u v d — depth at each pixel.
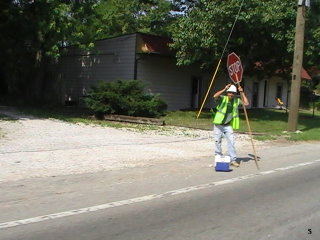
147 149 13.84
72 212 6.91
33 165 10.48
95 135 16.52
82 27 26.28
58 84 33.22
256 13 22.78
